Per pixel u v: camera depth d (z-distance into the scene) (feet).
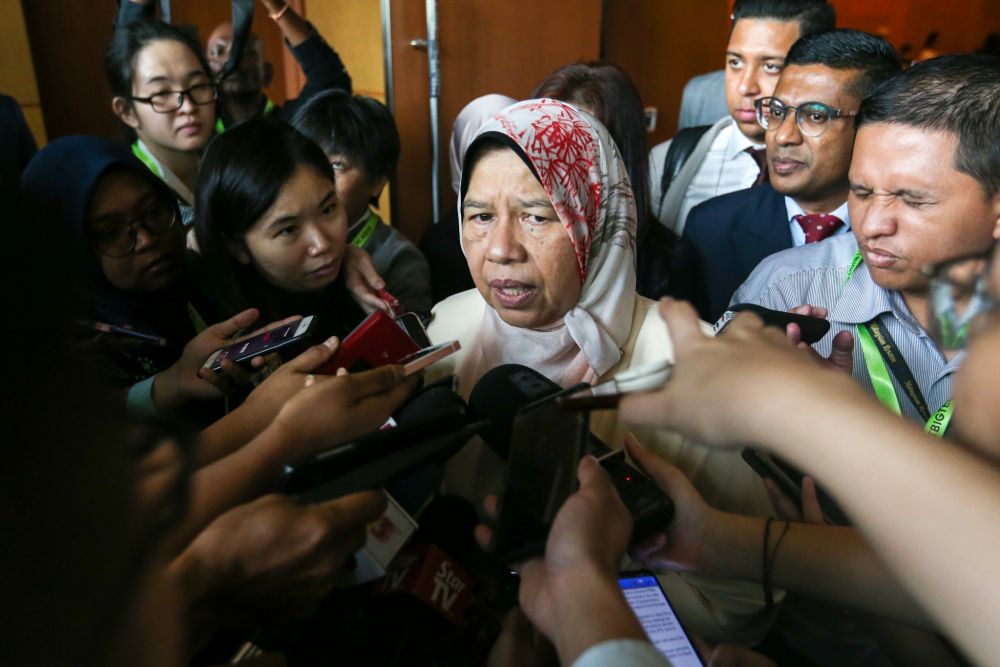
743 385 1.62
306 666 2.23
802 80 5.17
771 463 3.11
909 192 3.45
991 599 1.27
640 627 1.75
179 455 1.21
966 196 3.35
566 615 1.79
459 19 11.30
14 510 0.86
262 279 4.68
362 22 12.05
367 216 6.56
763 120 5.54
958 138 3.30
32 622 0.88
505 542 2.17
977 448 1.64
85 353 0.96
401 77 11.33
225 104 8.44
